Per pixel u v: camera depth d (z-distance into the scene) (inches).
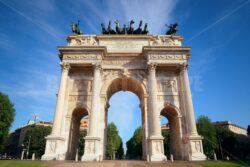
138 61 2137.1
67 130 1897.1
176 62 2023.9
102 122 1925.4
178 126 1929.1
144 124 2004.2
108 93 2219.5
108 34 2308.1
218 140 4010.8
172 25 2354.8
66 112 1959.9
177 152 1950.1
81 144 4202.8
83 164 1261.1
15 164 1213.1
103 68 2110.0
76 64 2034.9
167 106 1990.7
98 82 1955.0
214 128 3956.7
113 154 5344.5
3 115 2972.4
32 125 5856.3
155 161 1585.9
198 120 4037.9
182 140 1856.5
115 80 2101.4
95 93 1894.7
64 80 1966.0
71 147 1995.6
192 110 1866.4
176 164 1289.4
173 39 2219.5
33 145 4109.3
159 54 2052.2
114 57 2146.9
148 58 2038.6
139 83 2062.0
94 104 1851.6
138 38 2239.2
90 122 1788.9
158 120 1827.0
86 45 2066.9
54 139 1748.3
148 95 2004.2
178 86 2074.3
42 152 4165.8
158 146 1705.2
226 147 4055.1
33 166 1156.5
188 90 1932.8
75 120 2149.4
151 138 1724.9
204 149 3690.9
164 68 2112.5
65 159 1808.6
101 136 1879.9
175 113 2026.3
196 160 1648.6
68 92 2037.4
